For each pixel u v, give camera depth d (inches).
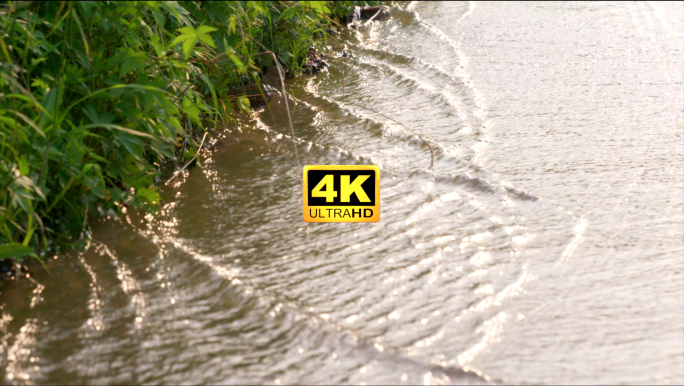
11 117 117.2
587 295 112.3
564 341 101.2
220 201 144.3
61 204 128.0
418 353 98.0
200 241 128.7
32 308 108.3
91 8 130.3
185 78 155.1
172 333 102.9
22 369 95.4
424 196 146.5
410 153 169.5
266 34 218.8
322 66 243.0
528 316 106.9
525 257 123.3
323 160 163.8
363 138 179.3
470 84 225.0
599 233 131.5
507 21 313.6
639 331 103.6
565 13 327.3
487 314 107.2
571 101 207.8
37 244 122.0
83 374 94.6
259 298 110.2
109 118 133.3
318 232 132.4
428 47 272.1
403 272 118.7
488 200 144.7
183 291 113.0
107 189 132.3
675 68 238.7
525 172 158.2
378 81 229.9
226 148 170.9
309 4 196.4
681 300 111.0
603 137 178.9
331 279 116.8
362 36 291.9
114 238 127.6
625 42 274.2
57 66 131.3
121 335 102.4
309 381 92.8
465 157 166.4
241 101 185.2
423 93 215.9
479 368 95.3
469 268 119.9
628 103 205.0
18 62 126.3
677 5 341.7
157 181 150.7
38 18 126.2
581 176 155.8
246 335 102.4
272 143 173.2
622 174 156.7
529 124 189.0
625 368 95.7
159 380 93.3
